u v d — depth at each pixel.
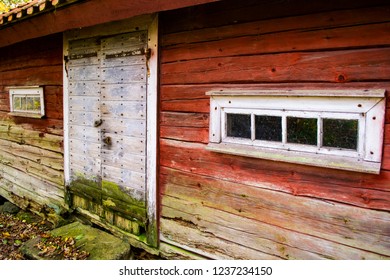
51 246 2.99
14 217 4.46
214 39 2.32
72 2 2.46
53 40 3.74
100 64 3.17
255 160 2.21
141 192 2.92
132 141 2.95
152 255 2.99
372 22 1.70
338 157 1.82
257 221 2.23
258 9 2.09
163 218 2.81
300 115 1.93
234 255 2.37
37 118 4.12
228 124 2.32
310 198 1.98
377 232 1.76
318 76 1.88
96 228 3.42
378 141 1.69
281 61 2.01
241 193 2.29
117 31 2.97
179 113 2.60
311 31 1.89
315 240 1.98
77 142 3.53
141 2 2.21
